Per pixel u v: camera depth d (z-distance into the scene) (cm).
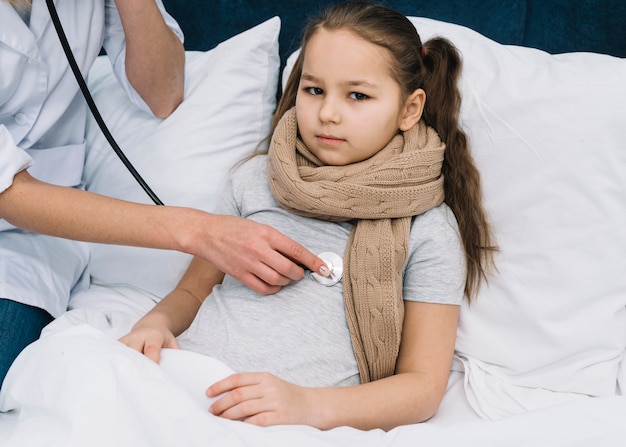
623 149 113
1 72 119
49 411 88
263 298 113
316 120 113
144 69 134
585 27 144
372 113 111
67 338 96
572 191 115
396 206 111
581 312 115
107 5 137
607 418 95
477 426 93
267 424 94
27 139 130
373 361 112
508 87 121
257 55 144
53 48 127
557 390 115
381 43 111
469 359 119
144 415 86
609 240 113
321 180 113
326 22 113
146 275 136
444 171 121
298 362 108
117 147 126
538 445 91
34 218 113
